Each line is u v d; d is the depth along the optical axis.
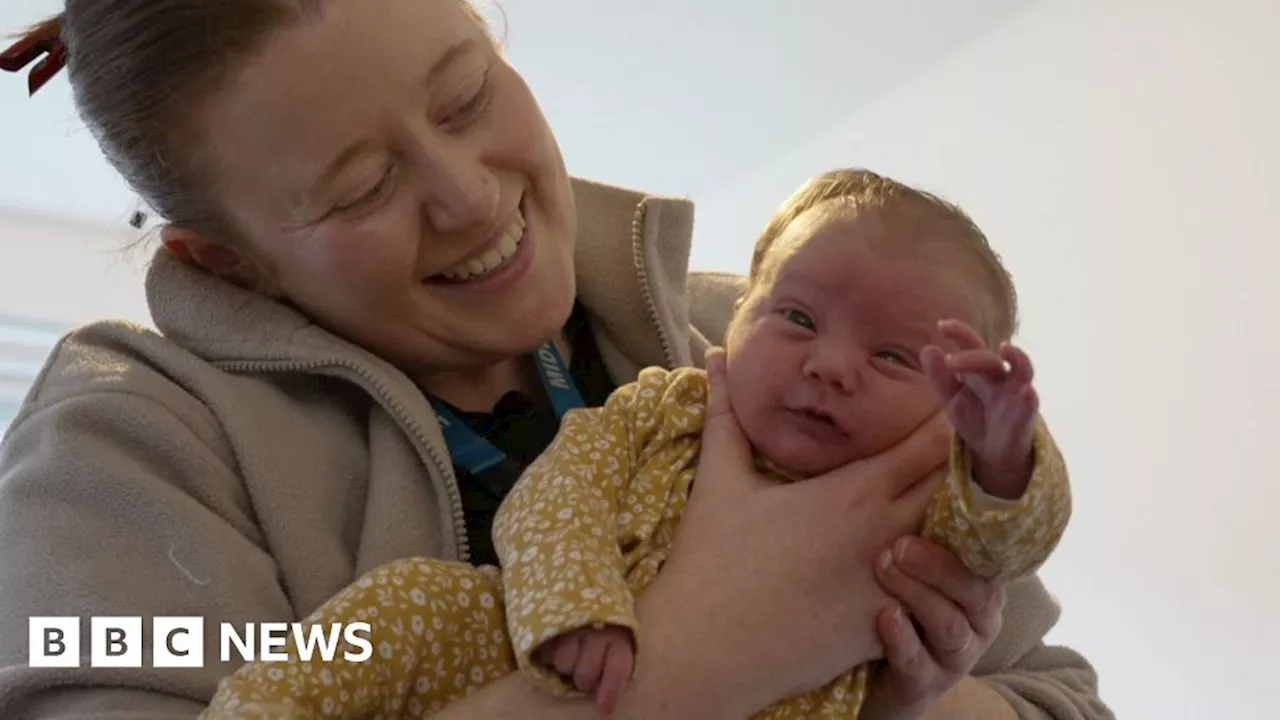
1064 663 1.11
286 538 0.87
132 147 0.94
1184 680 1.60
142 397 0.88
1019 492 0.66
